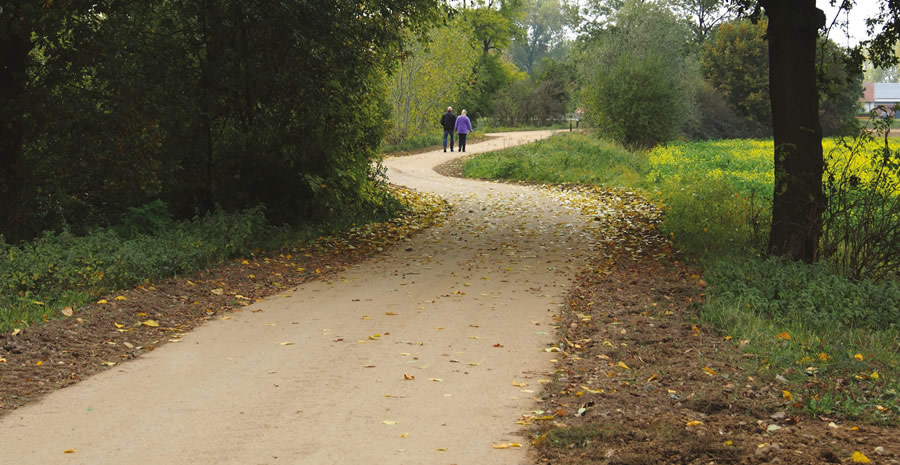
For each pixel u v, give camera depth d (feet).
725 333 25.53
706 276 33.35
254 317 28.71
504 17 218.18
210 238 40.19
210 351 24.02
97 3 39.55
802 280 31.14
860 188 35.73
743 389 19.25
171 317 28.30
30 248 33.73
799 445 15.15
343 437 16.52
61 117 40.32
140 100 41.47
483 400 19.02
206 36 46.47
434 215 59.52
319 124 50.78
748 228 44.11
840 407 17.83
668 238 46.47
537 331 25.96
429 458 15.30
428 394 19.52
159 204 43.29
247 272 36.45
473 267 38.68
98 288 30.50
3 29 38.29
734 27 203.51
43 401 19.20
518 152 106.42
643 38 155.74
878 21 41.39
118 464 15.06
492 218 57.52
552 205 65.36
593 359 22.79
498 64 224.12
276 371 21.75
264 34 46.80
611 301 30.30
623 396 18.99
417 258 41.81
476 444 16.07
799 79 36.19
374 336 25.46
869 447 14.99
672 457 14.73
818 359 22.45
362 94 52.60
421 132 137.28
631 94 134.62
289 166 50.31
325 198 51.49
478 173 94.17
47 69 41.42
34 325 25.46
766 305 28.35
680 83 154.61
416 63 128.57
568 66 220.02
